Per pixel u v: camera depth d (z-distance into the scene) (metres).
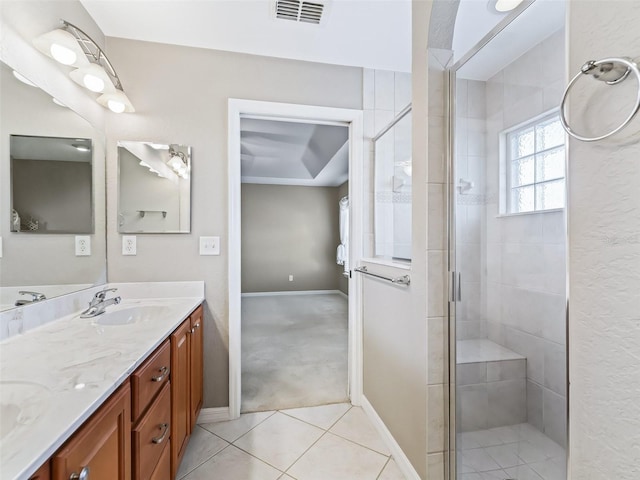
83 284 1.64
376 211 2.22
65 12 1.48
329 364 2.93
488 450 1.40
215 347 2.01
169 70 1.96
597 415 0.64
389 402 1.74
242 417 2.04
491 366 1.44
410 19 1.74
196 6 1.64
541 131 1.48
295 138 3.81
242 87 2.05
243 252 6.65
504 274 1.51
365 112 2.23
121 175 1.89
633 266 0.57
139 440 0.95
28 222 1.26
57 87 1.45
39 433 0.57
